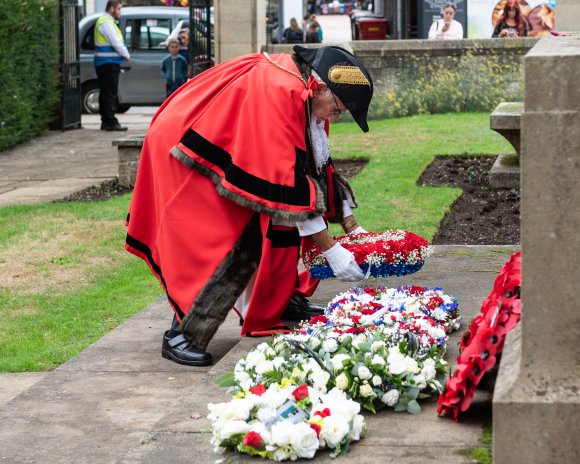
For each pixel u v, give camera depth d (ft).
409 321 15.30
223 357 16.78
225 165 16.92
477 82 60.54
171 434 12.96
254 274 17.89
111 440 14.40
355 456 11.68
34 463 13.66
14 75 55.83
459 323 17.21
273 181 16.51
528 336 10.66
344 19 224.53
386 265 17.16
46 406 15.90
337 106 16.92
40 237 30.58
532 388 10.50
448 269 22.47
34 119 60.23
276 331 17.70
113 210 34.50
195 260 17.24
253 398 12.53
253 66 17.34
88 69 75.31
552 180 10.45
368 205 32.24
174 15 73.26
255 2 55.36
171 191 17.28
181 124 17.12
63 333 21.58
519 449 10.48
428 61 60.54
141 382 16.92
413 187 35.17
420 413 12.94
